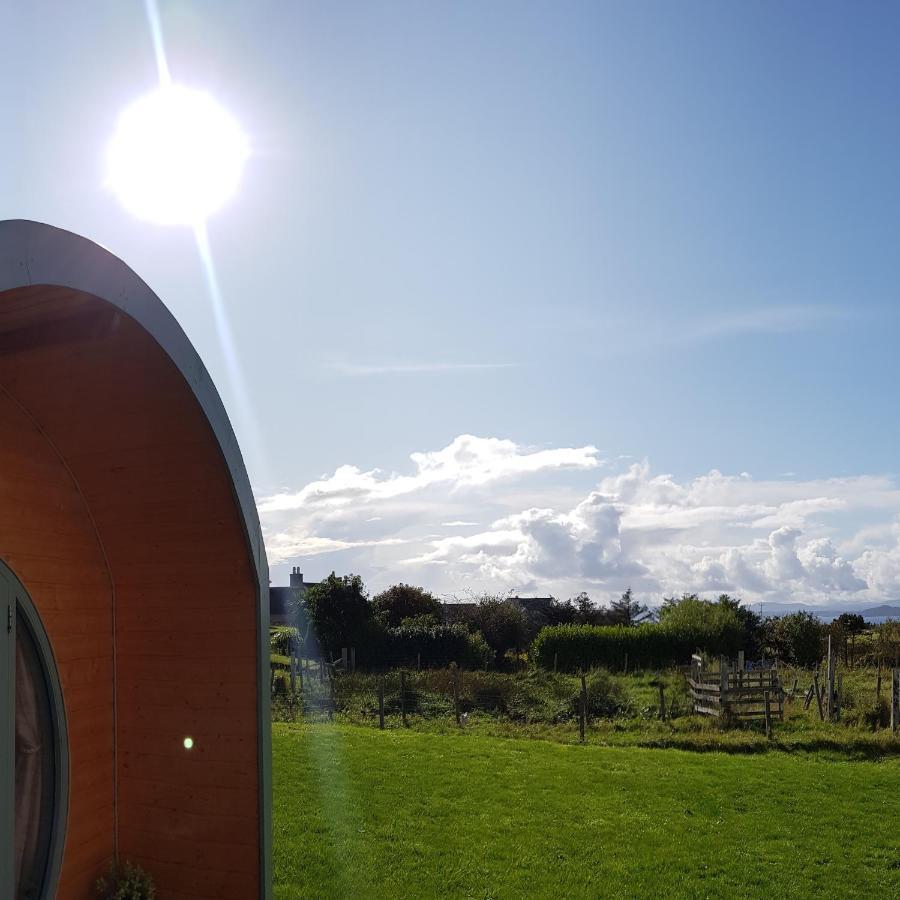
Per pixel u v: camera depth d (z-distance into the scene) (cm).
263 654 549
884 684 2283
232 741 550
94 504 547
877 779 1361
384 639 3158
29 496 500
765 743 1683
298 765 1357
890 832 1079
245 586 548
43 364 460
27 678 502
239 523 529
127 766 572
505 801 1184
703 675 2117
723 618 3139
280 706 2138
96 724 557
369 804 1139
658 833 1054
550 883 878
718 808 1175
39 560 508
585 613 4481
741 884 895
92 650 555
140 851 568
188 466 513
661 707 1962
